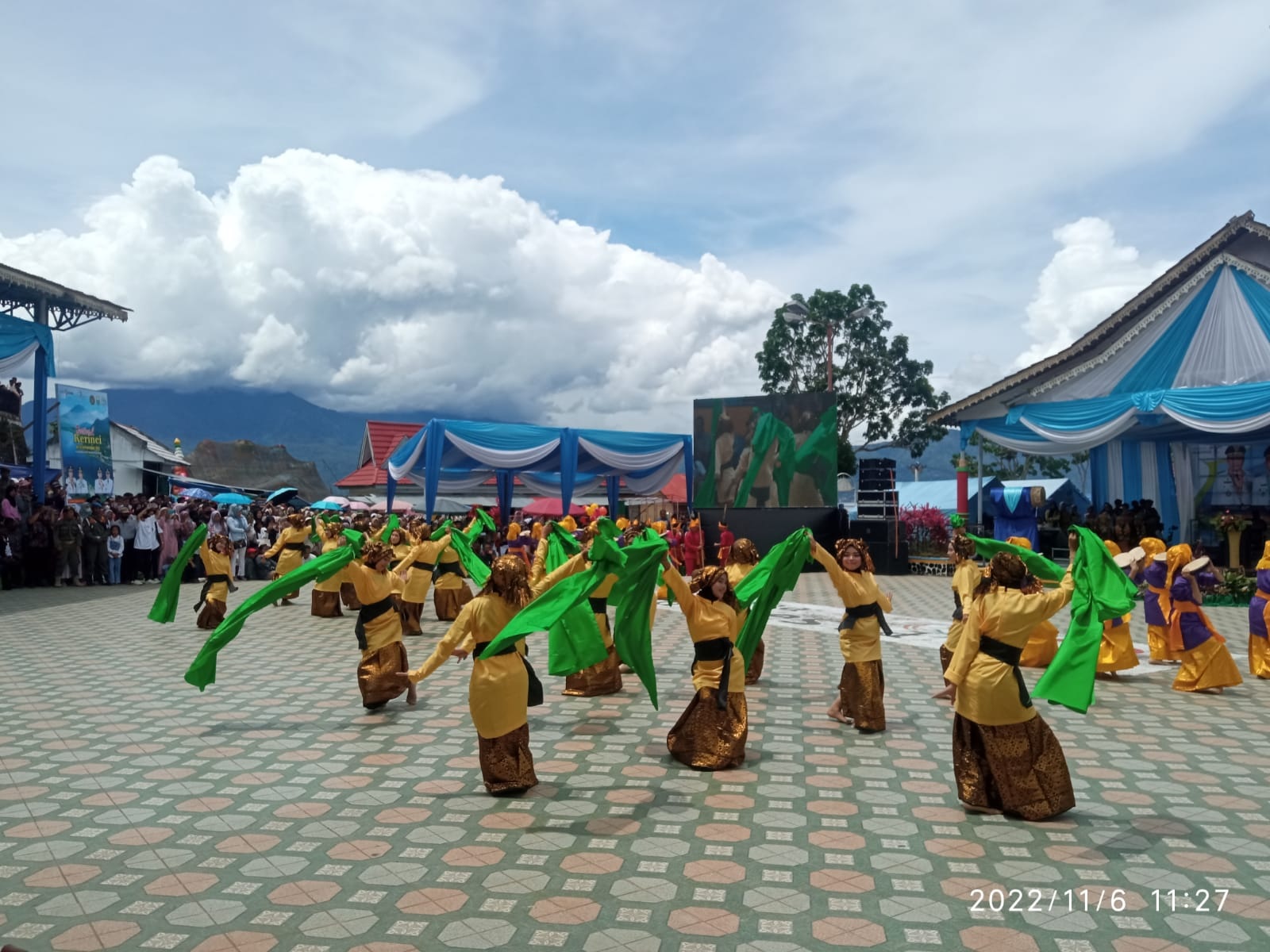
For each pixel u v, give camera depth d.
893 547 27.03
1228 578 18.44
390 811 5.96
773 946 4.11
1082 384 23.06
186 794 6.31
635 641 7.34
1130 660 10.54
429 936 4.20
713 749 6.94
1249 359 20.44
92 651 12.38
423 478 33.06
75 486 25.91
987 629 5.82
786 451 29.00
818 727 8.30
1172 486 26.83
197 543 12.95
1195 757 7.30
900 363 45.22
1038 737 5.80
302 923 4.33
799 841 5.42
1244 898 4.61
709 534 29.34
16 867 5.01
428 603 17.52
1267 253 20.55
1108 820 5.78
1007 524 26.73
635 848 5.30
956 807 6.05
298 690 9.83
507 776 6.28
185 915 4.42
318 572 8.57
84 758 7.19
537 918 4.39
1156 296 21.72
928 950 4.08
